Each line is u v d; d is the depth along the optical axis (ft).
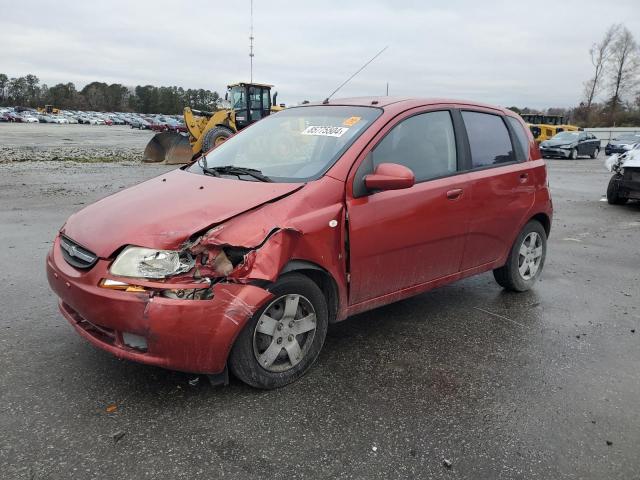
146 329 9.04
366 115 12.85
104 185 38.45
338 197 11.04
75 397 9.95
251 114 63.31
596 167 74.59
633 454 9.02
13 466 8.06
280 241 9.84
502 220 15.11
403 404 10.23
